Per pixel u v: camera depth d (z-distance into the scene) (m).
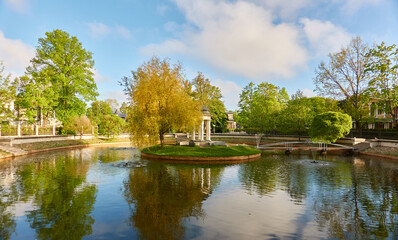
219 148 27.34
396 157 25.44
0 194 11.15
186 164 21.06
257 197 11.13
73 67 38.03
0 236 6.91
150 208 9.39
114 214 8.69
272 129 49.09
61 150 32.44
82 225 7.71
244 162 22.92
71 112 39.25
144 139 24.00
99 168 18.39
